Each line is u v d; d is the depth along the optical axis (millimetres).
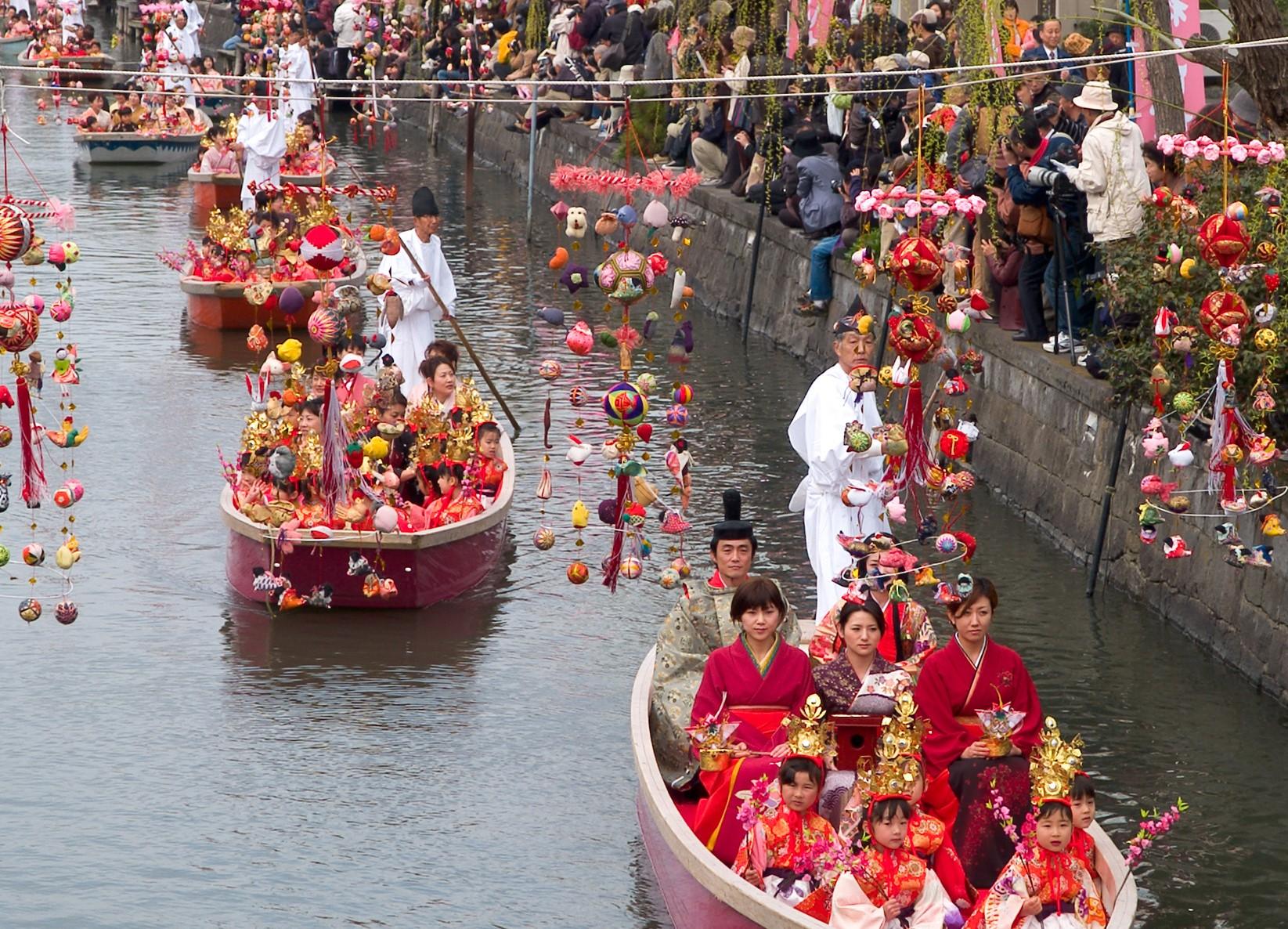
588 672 40688
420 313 55812
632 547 37406
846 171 67500
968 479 32500
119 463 55406
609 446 35625
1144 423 44938
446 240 95125
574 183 36125
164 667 40656
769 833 27547
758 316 75938
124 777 35344
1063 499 49062
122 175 114312
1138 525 44781
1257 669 39406
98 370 66875
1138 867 32062
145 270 85312
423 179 116000
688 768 32406
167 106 122250
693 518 50969
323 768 35844
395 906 30750
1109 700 38938
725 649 30906
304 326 74625
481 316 76812
